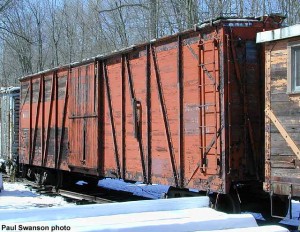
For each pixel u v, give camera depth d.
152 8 24.45
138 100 11.13
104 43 34.22
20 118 19.08
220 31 8.74
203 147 9.00
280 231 3.44
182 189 9.98
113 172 12.07
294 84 7.62
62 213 3.73
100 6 35.25
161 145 10.26
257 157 8.88
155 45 10.55
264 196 9.01
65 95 14.87
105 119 12.59
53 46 42.41
